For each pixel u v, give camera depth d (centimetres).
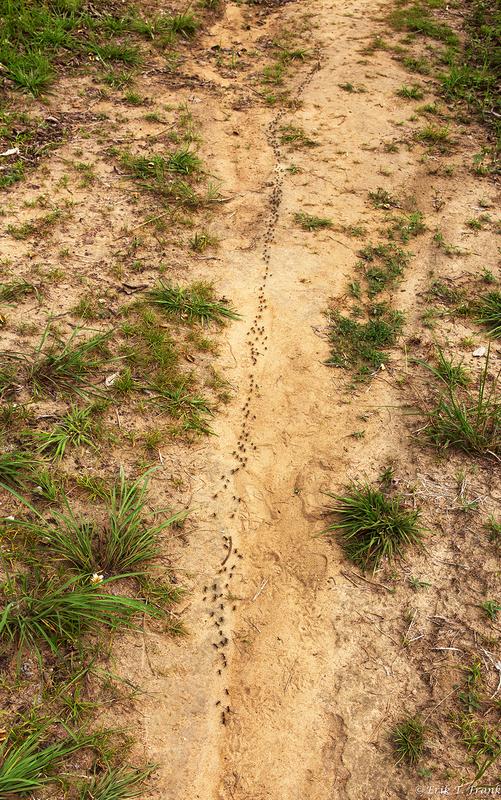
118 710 315
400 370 500
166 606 356
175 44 873
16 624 323
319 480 429
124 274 536
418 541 393
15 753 283
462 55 929
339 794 305
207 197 634
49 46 772
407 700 333
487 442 438
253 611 367
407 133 769
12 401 423
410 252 609
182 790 301
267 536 401
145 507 391
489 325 544
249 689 338
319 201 657
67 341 469
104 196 608
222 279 556
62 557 357
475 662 344
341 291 564
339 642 355
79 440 411
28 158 632
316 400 478
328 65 883
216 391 470
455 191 693
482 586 375
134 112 727
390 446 449
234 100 793
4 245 536
